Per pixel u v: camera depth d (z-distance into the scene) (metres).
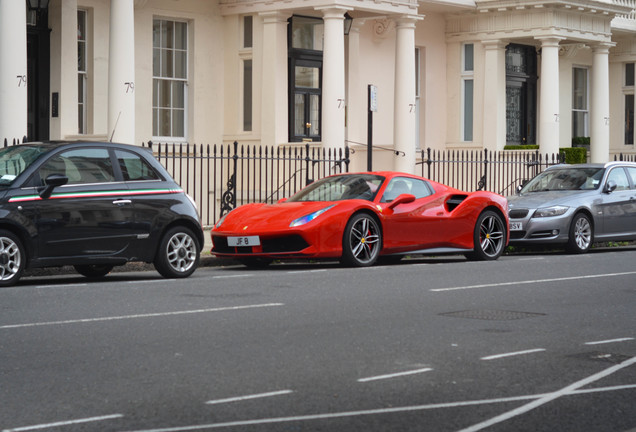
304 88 28.06
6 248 12.98
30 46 24.00
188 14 27.02
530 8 31.28
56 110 24.08
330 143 26.00
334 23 25.97
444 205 17.78
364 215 16.59
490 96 32.47
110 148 14.08
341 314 10.79
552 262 17.69
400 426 6.26
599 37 33.06
